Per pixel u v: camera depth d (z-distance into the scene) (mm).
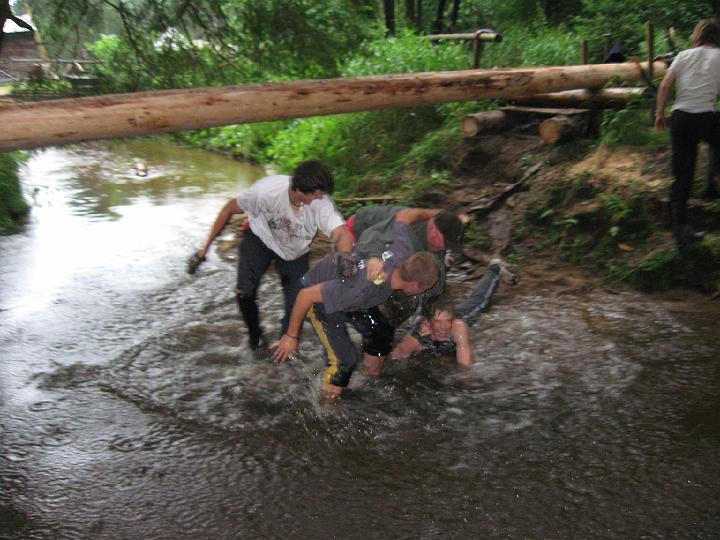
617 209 7160
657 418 4555
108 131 5188
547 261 7258
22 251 8125
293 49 10211
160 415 4684
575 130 8469
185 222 9359
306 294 4410
